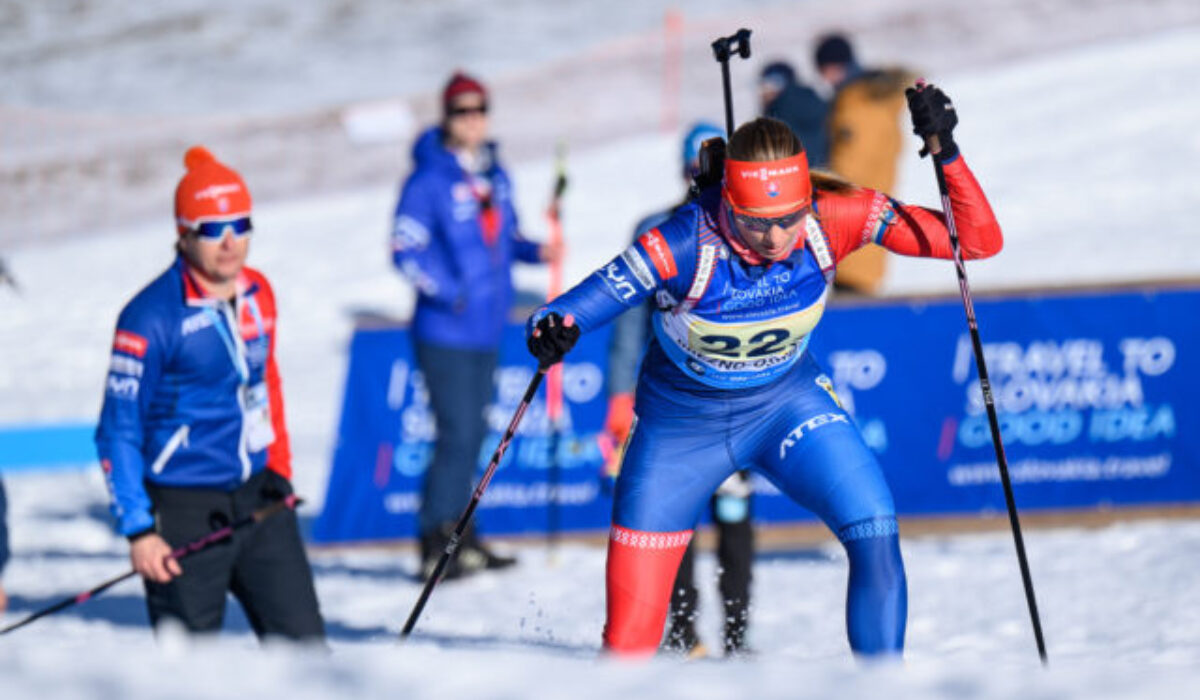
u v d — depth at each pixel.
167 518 13.30
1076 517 23.72
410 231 22.19
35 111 68.69
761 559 23.19
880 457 23.95
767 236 11.77
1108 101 53.69
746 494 16.41
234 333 13.14
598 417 24.34
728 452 13.11
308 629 13.57
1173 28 67.12
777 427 13.09
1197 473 23.89
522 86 67.50
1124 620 17.72
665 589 13.12
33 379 35.47
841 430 12.90
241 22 83.94
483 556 22.31
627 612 13.01
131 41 81.19
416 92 68.81
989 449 23.94
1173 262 36.81
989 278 36.91
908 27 71.25
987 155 48.59
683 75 67.12
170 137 63.34
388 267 43.75
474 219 22.52
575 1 84.50
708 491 13.23
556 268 24.11
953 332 24.12
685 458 13.10
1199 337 24.11
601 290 12.27
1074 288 24.19
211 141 62.34
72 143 62.94
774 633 17.80
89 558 23.45
